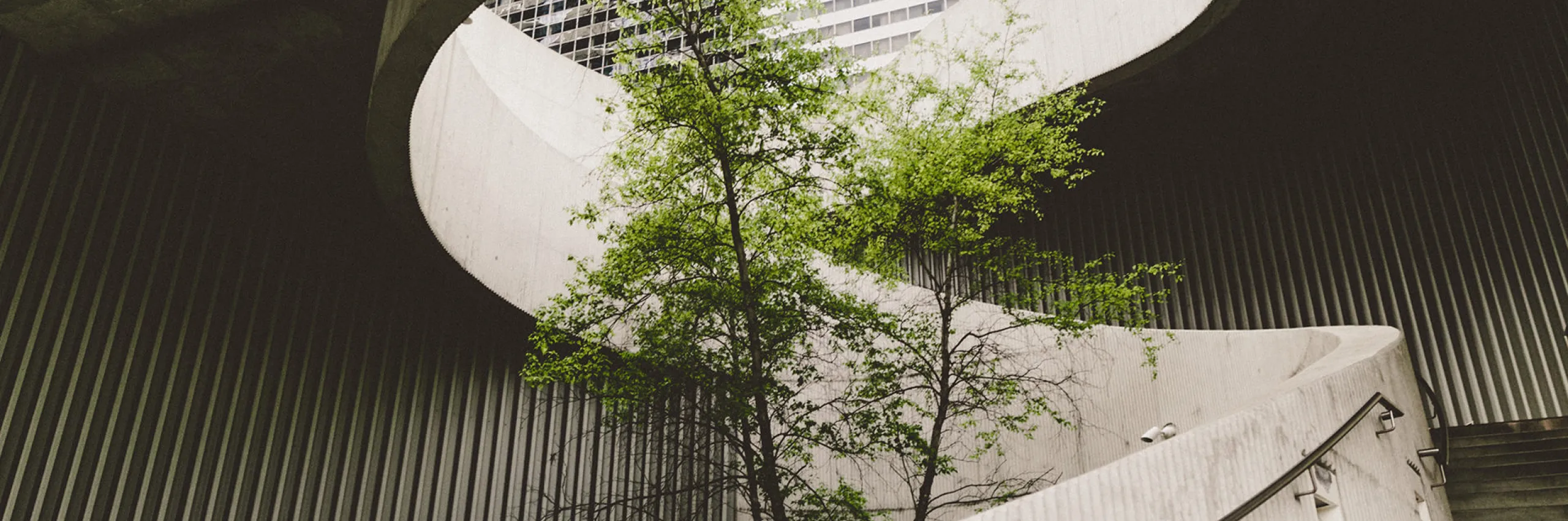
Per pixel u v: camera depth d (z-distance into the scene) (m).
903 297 11.99
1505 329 10.95
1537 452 7.20
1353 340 8.82
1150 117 14.42
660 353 7.45
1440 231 11.89
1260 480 4.38
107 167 7.25
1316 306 12.66
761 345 7.63
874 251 8.84
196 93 7.59
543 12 45.19
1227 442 4.27
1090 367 11.93
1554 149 10.65
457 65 9.22
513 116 10.43
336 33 7.02
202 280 7.80
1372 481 5.52
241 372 7.85
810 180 7.71
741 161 7.42
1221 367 11.17
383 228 9.54
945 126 9.16
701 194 7.73
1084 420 11.66
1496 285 11.18
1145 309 14.05
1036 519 3.29
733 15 7.22
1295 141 13.66
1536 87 11.02
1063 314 8.70
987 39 14.84
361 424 8.83
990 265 9.06
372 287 9.30
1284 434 4.71
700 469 11.41
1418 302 11.80
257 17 6.88
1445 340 11.43
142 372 7.18
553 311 7.98
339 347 8.84
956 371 8.61
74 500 6.55
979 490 11.55
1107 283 8.80
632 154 7.63
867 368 8.94
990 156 9.06
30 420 6.38
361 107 7.79
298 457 8.22
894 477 11.71
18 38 6.83
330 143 8.30
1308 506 4.66
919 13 46.78
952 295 12.12
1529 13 11.20
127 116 7.52
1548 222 10.67
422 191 8.24
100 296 6.96
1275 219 13.44
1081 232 15.13
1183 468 3.96
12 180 6.56
